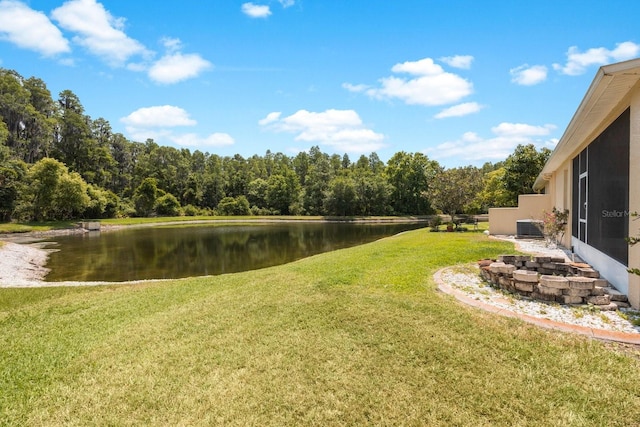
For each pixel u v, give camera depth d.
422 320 4.09
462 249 9.70
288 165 70.12
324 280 6.31
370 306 4.65
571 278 4.73
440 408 2.58
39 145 45.31
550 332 3.64
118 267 13.77
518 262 6.21
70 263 14.83
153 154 59.22
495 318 4.05
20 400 2.94
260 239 24.28
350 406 2.66
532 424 2.37
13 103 42.16
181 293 6.43
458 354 3.28
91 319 5.05
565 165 9.78
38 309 5.80
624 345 3.35
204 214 52.31
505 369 3.01
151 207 47.78
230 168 63.12
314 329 4.04
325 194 50.47
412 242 12.33
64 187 35.78
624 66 3.52
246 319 4.53
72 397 2.96
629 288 4.40
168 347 3.81
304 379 3.04
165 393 2.94
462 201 20.34
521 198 14.04
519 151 22.19
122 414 2.70
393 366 3.16
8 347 4.07
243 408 2.70
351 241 22.12
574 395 2.64
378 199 48.97
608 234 5.45
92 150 49.88
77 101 54.25
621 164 4.88
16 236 27.70
